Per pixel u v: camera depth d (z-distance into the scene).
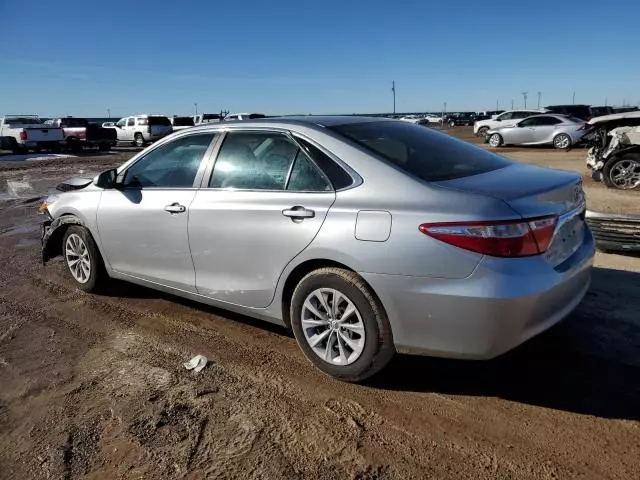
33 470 2.77
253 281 3.77
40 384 3.61
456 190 3.01
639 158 10.30
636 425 2.91
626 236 5.75
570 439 2.82
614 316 4.21
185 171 4.26
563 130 21.61
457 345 2.96
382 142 3.59
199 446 2.89
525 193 2.99
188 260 4.18
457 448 2.79
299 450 2.83
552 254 3.05
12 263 6.51
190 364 3.78
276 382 3.51
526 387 3.33
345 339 3.35
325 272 3.33
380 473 2.63
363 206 3.18
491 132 23.31
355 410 3.16
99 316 4.74
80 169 18.47
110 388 3.51
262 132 3.85
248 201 3.73
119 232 4.69
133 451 2.87
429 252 2.92
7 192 12.98
